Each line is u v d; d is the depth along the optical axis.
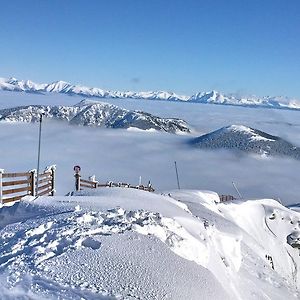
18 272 6.88
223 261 12.51
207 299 7.19
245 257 18.16
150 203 12.22
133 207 11.04
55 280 6.63
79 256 7.41
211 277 8.19
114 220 9.22
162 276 7.21
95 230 8.52
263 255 21.22
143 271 7.18
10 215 11.38
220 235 13.76
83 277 6.77
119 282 6.75
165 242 8.65
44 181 20.08
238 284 12.24
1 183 15.04
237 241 15.02
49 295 6.23
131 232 8.53
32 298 6.14
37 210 11.27
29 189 17.55
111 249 7.72
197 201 24.08
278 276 18.25
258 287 14.23
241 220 30.11
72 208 10.79
